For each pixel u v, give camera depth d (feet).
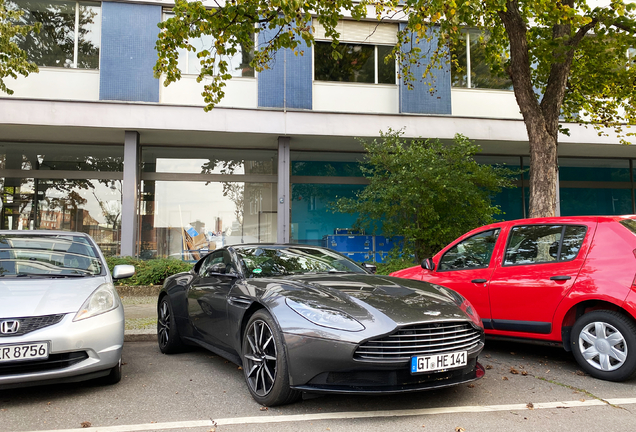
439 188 36.09
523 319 16.17
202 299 15.62
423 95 43.14
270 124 40.55
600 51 31.76
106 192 43.88
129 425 10.38
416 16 23.82
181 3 25.14
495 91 44.80
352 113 41.57
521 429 10.07
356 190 47.83
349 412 11.12
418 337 10.86
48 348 11.40
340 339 10.36
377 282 13.28
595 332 14.25
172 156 44.88
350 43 43.39
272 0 22.26
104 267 15.33
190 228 44.62
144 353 18.40
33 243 15.65
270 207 46.37
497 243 17.83
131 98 39.17
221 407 11.62
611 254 14.42
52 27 39.78
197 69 40.91
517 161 51.11
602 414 11.04
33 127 38.34
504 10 25.53
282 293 11.92
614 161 53.16
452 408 11.43
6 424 10.43
